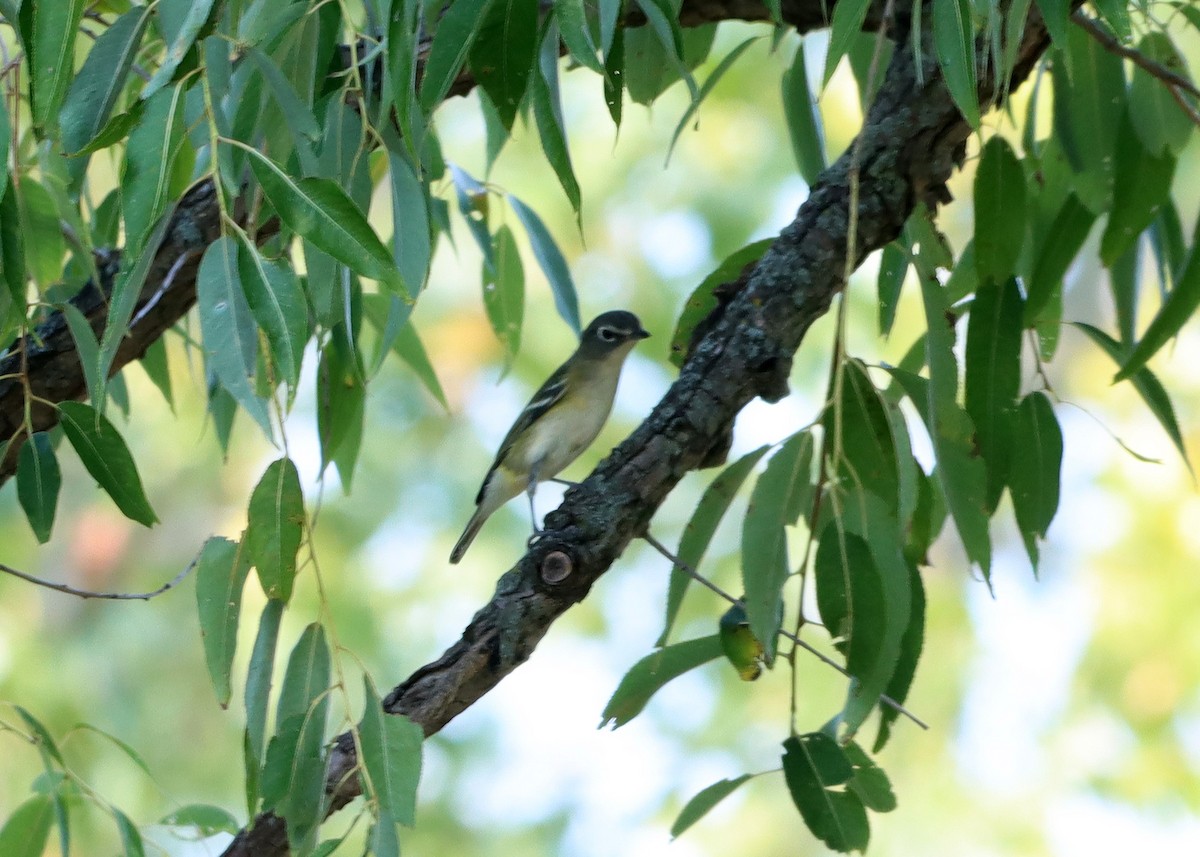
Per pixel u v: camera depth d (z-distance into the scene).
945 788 15.18
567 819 15.59
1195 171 15.45
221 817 6.42
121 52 4.80
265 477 4.75
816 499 5.36
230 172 4.46
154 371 8.08
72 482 17.06
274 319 4.25
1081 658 15.55
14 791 14.40
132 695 15.64
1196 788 14.80
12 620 15.33
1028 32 6.23
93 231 7.62
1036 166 7.47
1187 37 12.98
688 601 16.17
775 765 15.28
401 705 5.66
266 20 5.01
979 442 6.58
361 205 5.42
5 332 5.63
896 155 6.20
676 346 7.29
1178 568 15.40
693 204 15.98
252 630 15.18
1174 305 6.80
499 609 5.80
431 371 8.57
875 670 5.45
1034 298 7.41
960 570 16.94
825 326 15.70
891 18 6.47
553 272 7.96
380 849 4.46
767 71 15.77
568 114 16.12
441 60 4.71
